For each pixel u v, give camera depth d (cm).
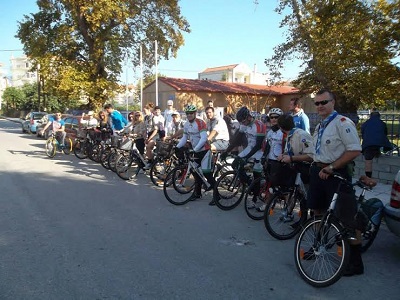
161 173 833
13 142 1783
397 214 418
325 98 390
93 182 858
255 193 591
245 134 659
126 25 2334
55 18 2455
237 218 596
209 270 399
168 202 686
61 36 2267
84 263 409
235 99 2648
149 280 372
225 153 688
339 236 369
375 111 822
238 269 403
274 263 421
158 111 1058
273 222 505
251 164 651
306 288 364
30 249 447
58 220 563
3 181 851
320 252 384
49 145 1272
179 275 385
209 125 802
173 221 571
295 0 1573
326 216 379
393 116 833
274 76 1808
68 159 1239
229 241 489
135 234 507
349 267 393
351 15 1210
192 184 705
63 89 2211
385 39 1123
